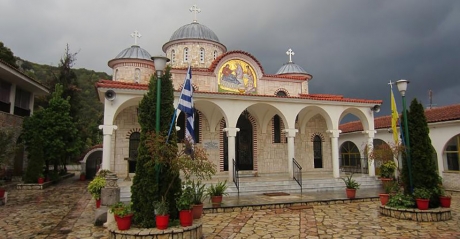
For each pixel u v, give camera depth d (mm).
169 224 8219
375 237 8625
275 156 21656
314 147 23031
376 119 26266
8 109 23875
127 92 15781
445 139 18172
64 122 24828
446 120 17703
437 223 10109
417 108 11758
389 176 18672
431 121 18625
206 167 8766
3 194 14961
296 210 12477
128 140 18609
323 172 22578
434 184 11203
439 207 11000
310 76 27359
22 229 9945
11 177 23547
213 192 12477
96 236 8969
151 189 8227
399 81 11867
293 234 9000
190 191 9336
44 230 9797
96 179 11742
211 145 20047
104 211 10367
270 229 9555
